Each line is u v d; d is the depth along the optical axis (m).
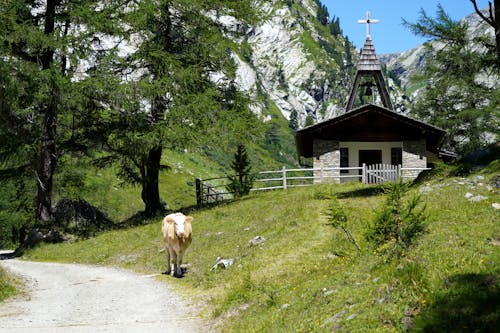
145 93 31.11
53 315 12.97
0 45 29.12
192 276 18.06
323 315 9.43
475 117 43.69
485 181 19.27
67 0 32.34
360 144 37.72
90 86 30.02
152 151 35.75
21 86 28.53
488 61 34.16
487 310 7.62
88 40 32.50
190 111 31.19
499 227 12.48
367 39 48.00
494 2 23.14
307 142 39.56
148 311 13.42
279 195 31.25
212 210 30.56
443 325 7.56
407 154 37.09
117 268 22.22
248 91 36.56
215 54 34.41
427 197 18.75
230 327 11.33
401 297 8.82
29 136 30.94
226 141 31.70
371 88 49.41
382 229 13.05
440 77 47.50
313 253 17.38
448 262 9.89
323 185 31.66
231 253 19.94
